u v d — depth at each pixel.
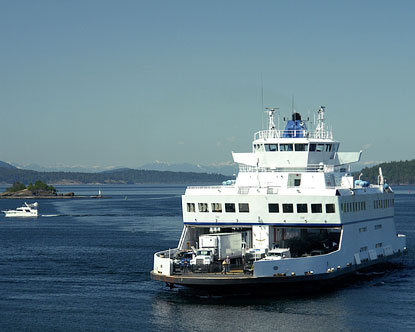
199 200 69.19
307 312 59.03
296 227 66.38
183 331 54.47
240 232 69.12
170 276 61.09
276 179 70.44
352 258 69.06
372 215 74.88
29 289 73.00
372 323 55.88
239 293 62.66
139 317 59.12
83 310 62.28
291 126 73.81
